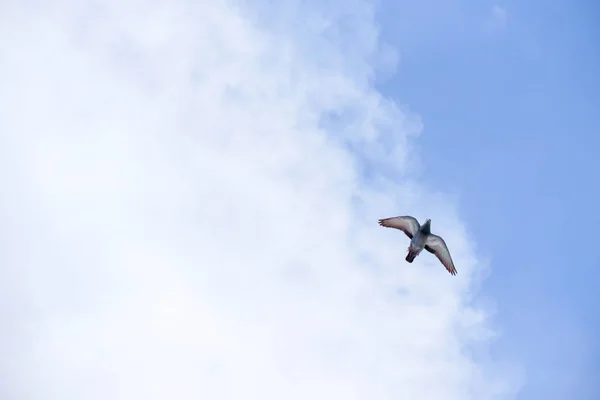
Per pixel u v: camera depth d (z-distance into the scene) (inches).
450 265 598.5
